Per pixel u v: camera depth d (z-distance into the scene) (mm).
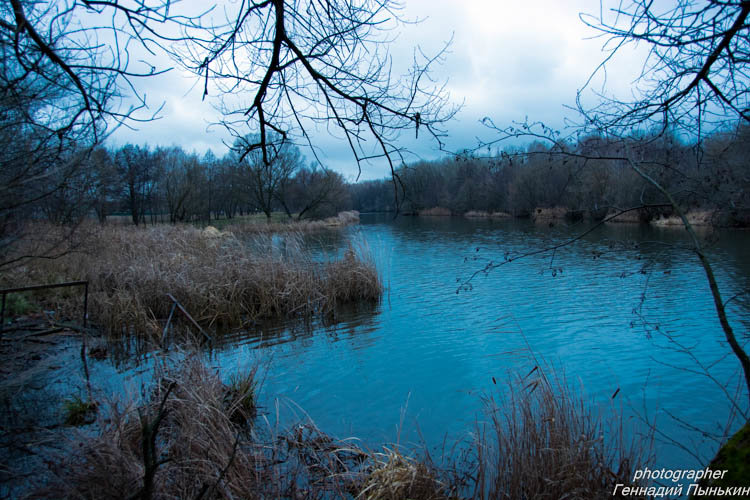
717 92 2705
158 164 33906
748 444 2199
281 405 5719
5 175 3592
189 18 2482
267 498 3537
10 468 3523
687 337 8406
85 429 4219
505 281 13891
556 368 7090
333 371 7012
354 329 9383
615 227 22906
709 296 11281
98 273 10383
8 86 2984
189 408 4008
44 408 4832
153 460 2445
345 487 3865
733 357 7367
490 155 3240
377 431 5117
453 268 16234
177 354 6352
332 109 2895
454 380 6641
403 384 6500
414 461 3941
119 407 4484
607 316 9898
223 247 12453
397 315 10383
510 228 30625
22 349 6879
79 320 8531
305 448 4449
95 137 3330
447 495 3787
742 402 5848
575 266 15898
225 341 8602
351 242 13391
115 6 2404
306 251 13055
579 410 5039
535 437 3809
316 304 10773
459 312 10547
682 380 6547
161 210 36781
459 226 34344
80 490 2973
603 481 3648
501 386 6383
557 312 10336
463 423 5270
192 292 9641
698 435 4980
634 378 6668
